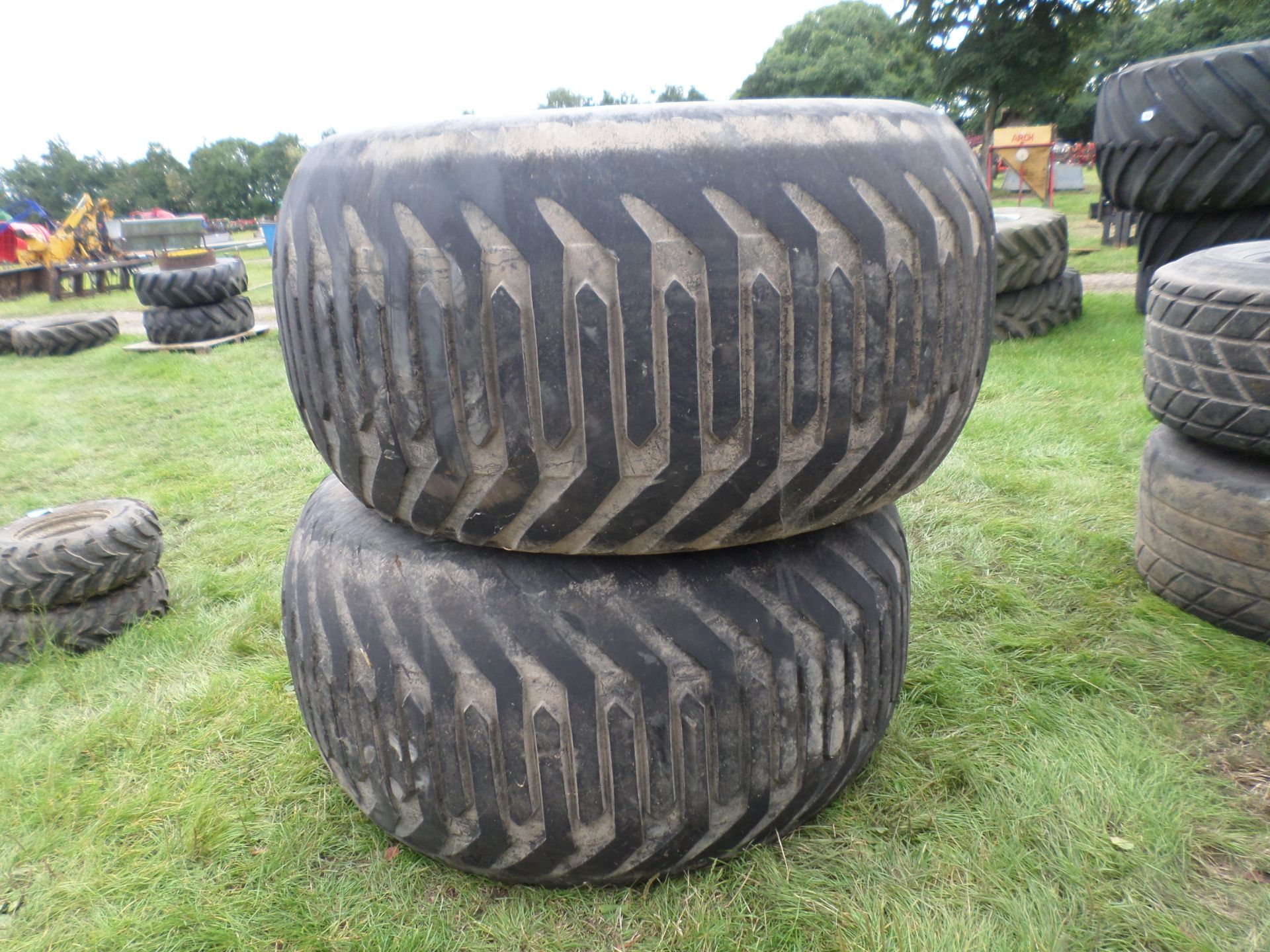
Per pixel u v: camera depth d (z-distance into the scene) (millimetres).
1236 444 2143
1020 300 5508
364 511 1550
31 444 4918
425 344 1105
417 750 1358
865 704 1482
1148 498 2451
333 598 1422
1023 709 2014
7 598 2494
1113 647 2248
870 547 1500
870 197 1105
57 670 2447
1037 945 1404
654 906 1492
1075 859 1574
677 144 1047
